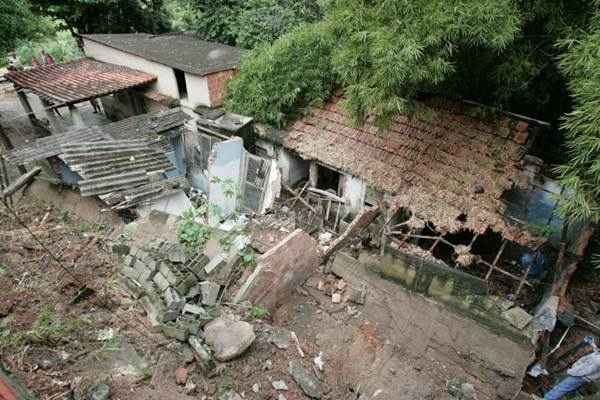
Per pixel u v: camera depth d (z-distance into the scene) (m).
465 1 6.13
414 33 6.43
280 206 10.86
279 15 13.45
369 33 6.96
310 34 10.62
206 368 4.60
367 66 7.58
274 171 10.42
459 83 8.84
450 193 8.19
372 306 7.16
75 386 3.96
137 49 13.77
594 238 8.02
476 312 6.71
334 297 7.30
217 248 6.75
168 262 5.88
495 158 8.27
